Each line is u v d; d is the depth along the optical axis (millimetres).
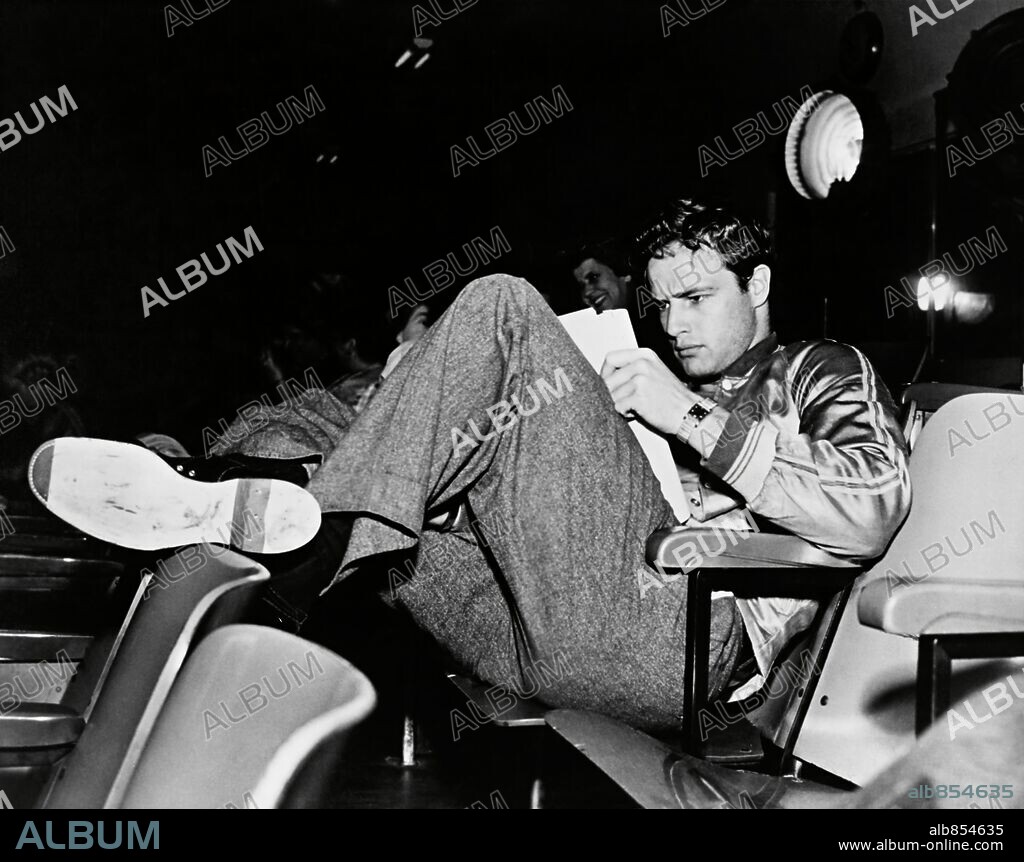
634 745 1195
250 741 636
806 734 1461
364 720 588
